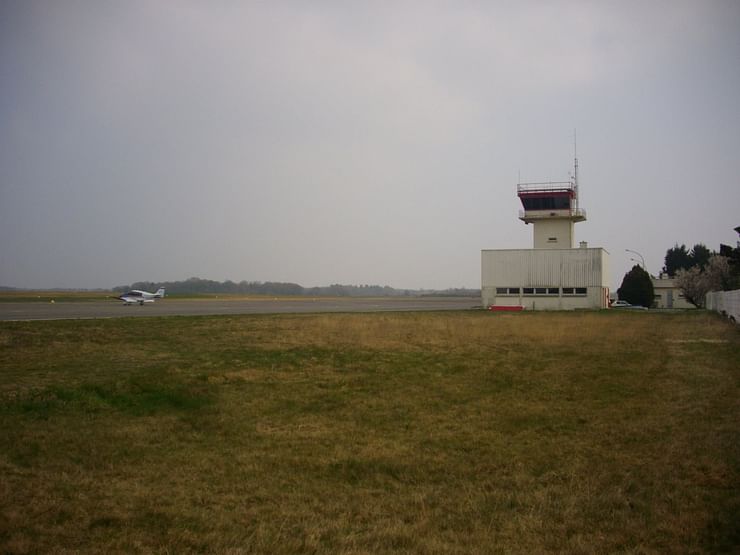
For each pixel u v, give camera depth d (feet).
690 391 47.98
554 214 206.28
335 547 21.65
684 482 27.71
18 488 27.04
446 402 45.80
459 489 28.35
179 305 212.43
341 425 39.78
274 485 28.89
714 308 180.86
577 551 21.03
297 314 141.69
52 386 46.42
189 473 30.30
